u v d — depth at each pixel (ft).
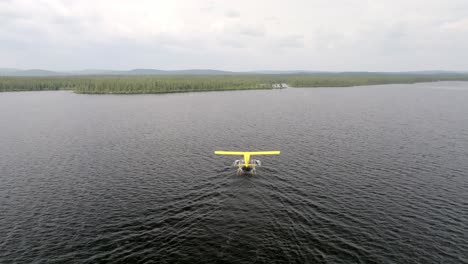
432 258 81.66
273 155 177.68
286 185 129.29
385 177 141.59
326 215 103.35
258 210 105.70
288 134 238.68
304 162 163.53
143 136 231.71
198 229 93.66
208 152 185.06
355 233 92.58
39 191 126.11
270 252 82.38
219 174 143.02
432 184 133.39
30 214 106.32
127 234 92.17
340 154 180.24
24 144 205.98
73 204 113.60
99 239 90.02
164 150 190.08
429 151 187.93
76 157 175.32
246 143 208.74
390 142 211.41
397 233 93.30
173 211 105.81
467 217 103.91
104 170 151.94
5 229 96.53
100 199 117.39
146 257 81.00
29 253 83.92
